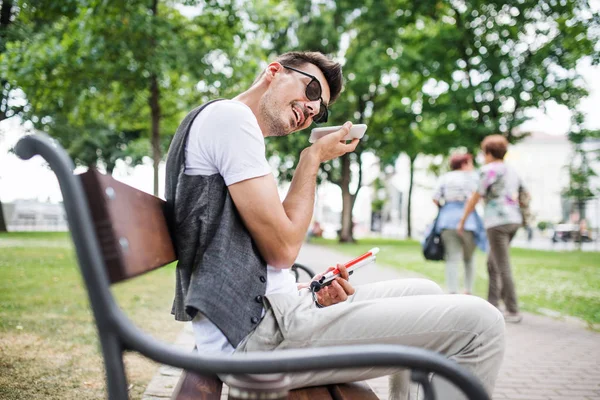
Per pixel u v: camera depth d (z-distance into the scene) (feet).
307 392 5.27
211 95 50.06
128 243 3.92
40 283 25.23
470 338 5.03
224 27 49.16
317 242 107.96
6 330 15.08
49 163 3.04
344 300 6.45
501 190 20.11
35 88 45.24
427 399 3.02
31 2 42.91
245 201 5.24
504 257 20.21
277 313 5.30
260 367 3.03
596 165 106.52
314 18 86.28
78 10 42.86
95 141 101.76
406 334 5.12
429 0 74.69
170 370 11.89
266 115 6.61
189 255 5.25
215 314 4.90
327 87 6.87
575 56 67.72
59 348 13.42
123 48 41.50
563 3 66.23
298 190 5.79
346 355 3.04
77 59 42.93
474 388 2.99
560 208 175.32
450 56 75.51
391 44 79.87
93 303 3.06
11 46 44.75
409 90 86.12
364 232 226.17
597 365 14.11
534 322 19.99
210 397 4.53
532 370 13.60
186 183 5.35
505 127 70.79
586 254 69.00
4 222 87.20
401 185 203.92
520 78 68.59
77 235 3.02
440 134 78.59
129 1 41.47
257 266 5.39
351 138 6.38
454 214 22.45
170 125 68.59
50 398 9.72
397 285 6.78
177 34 46.65
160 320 17.75
